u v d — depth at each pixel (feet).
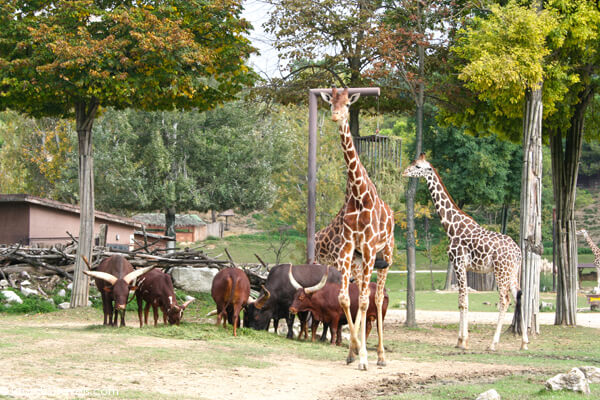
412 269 67.87
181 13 61.72
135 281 46.91
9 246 76.79
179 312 46.14
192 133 142.10
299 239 216.54
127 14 55.88
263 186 146.61
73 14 57.52
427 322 73.26
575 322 71.61
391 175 72.74
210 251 201.36
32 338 36.19
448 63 70.33
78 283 61.31
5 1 56.95
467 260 51.01
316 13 69.36
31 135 182.91
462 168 139.85
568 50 65.82
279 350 38.47
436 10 69.92
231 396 25.23
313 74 72.02
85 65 55.42
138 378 27.14
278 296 48.65
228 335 42.68
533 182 59.88
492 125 76.43
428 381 31.32
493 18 60.64
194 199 141.79
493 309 96.02
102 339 37.35
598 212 260.83
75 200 165.27
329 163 138.10
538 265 60.18
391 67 68.13
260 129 152.15
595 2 63.82
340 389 28.19
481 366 37.06
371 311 47.70
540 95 60.23
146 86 58.13
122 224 110.93
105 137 141.38
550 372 34.91
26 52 58.18
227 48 61.82
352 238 34.99
